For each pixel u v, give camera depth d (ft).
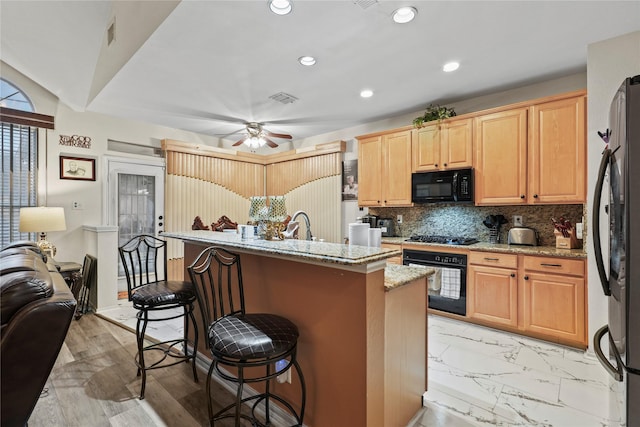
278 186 19.17
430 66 9.42
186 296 7.18
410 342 5.95
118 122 14.65
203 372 7.88
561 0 6.44
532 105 10.11
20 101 12.64
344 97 11.94
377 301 4.95
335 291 5.18
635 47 7.70
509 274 9.99
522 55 8.80
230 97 11.87
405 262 12.32
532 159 10.09
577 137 9.29
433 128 12.32
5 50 11.12
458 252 11.07
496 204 10.83
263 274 6.54
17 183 12.30
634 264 3.74
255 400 6.65
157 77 10.07
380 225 14.38
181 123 15.48
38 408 6.35
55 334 3.68
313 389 5.56
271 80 10.35
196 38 7.79
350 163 16.05
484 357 8.63
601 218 8.21
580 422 6.00
